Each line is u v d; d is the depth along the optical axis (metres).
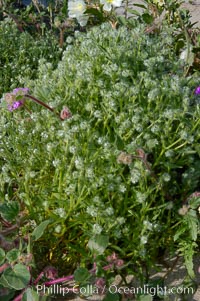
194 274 2.66
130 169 2.59
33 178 2.81
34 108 2.95
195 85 3.10
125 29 3.16
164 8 4.56
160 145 2.71
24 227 2.63
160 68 3.09
